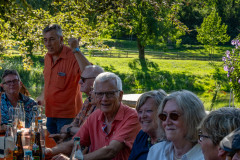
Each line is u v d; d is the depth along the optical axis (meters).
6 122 4.10
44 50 7.99
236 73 7.41
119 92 3.11
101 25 8.40
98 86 3.06
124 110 3.15
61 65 4.54
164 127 2.35
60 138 3.86
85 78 3.84
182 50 55.81
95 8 6.98
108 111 3.07
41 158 2.84
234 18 61.69
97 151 2.94
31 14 5.51
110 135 3.13
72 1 7.48
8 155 2.82
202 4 9.85
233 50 7.58
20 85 4.35
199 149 2.26
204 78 28.33
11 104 4.26
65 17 7.84
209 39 41.34
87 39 8.20
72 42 4.49
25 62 8.26
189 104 2.26
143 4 8.02
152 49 52.88
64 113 4.56
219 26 41.34
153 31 28.64
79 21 8.02
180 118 2.26
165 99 2.34
